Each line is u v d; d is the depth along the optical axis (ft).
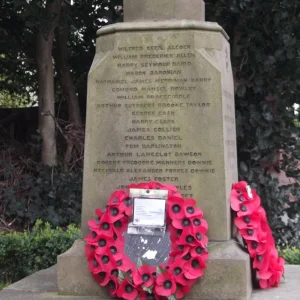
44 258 9.68
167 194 6.70
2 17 14.79
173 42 6.95
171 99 6.94
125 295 6.50
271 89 11.55
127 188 6.97
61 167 13.21
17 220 12.48
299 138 11.88
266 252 6.95
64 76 14.03
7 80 16.81
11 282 9.60
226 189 6.83
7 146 14.10
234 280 6.49
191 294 6.55
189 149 6.89
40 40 13.32
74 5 13.91
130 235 6.70
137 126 7.01
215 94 6.84
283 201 11.56
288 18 11.33
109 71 7.07
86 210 7.09
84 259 6.83
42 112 13.19
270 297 6.63
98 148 7.09
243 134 11.52
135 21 7.22
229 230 6.88
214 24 7.04
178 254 6.57
